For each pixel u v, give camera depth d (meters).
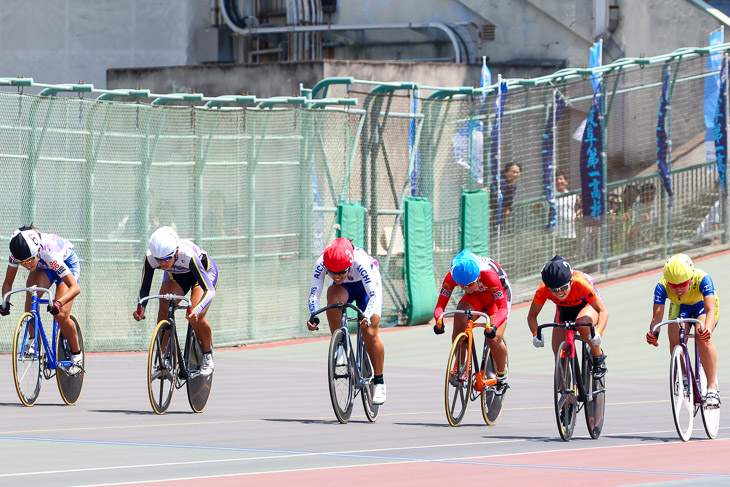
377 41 103.62
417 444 27.53
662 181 73.25
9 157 54.09
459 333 32.06
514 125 67.75
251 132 60.97
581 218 70.56
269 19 107.19
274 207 61.81
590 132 70.31
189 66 89.94
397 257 65.94
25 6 106.19
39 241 34.03
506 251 67.62
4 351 53.78
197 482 21.30
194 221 58.94
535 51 95.31
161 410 33.31
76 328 35.34
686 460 25.17
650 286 68.56
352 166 64.50
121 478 21.78
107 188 56.44
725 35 85.06
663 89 72.50
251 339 60.69
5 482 21.23
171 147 58.34
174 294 32.91
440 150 66.75
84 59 106.69
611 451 26.58
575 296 29.48
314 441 27.84
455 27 97.88
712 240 75.06
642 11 89.12
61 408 34.72
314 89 65.44
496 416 32.44
